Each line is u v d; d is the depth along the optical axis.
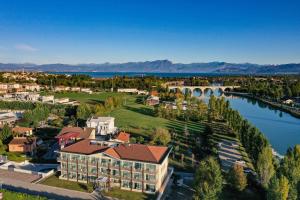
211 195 75.00
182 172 106.06
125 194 85.56
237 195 88.94
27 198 77.38
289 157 92.69
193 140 146.88
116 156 88.56
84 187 89.88
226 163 117.19
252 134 124.69
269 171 91.06
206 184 76.69
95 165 91.56
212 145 134.50
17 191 86.88
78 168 93.94
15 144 124.50
